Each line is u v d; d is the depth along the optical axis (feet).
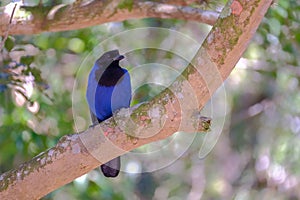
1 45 27.78
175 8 34.09
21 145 35.68
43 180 21.74
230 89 54.65
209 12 34.42
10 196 22.03
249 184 58.70
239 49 20.71
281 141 54.13
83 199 38.75
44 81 36.45
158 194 60.59
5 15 32.22
